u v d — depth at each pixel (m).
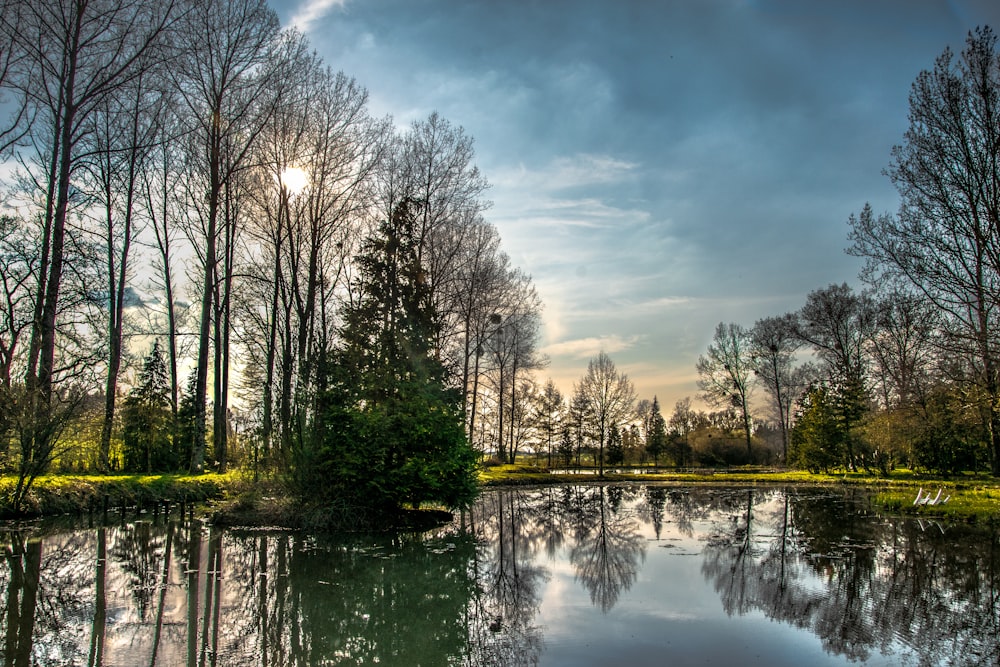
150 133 21.48
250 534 13.74
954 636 7.32
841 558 12.16
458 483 16.12
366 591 9.19
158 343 30.19
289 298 23.77
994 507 18.20
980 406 20.64
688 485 34.25
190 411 26.25
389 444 15.27
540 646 6.91
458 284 30.27
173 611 7.91
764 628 7.59
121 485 17.11
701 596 9.21
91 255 18.80
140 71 18.45
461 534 15.16
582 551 13.15
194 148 21.55
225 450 22.45
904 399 29.42
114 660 6.20
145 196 24.25
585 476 37.94
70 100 17.67
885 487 30.67
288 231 21.84
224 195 22.38
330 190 21.88
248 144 20.64
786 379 52.56
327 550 12.20
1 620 7.42
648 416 60.41
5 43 16.70
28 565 10.27
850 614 8.23
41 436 14.41
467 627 7.59
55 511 14.98
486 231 31.41
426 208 25.02
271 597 8.70
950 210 19.81
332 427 15.35
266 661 6.34
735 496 27.33
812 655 6.63
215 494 18.88
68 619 7.50
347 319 17.50
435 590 9.41
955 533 15.28
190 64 19.95
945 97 20.05
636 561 11.98
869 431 34.44
